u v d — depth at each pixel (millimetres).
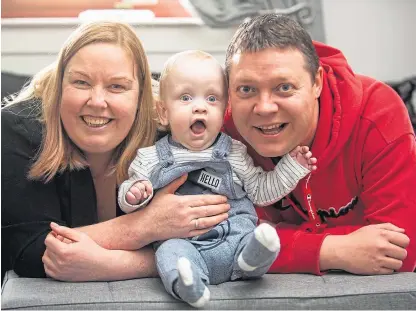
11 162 1472
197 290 1160
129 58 1444
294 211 1606
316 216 1523
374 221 1408
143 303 1208
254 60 1335
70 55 1430
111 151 1526
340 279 1309
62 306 1206
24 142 1497
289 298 1218
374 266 1321
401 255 1328
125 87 1435
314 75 1401
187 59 1410
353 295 1224
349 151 1452
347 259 1326
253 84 1340
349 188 1492
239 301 1212
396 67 2730
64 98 1419
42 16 2604
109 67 1408
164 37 2619
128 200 1353
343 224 1543
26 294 1252
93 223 1533
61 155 1466
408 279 1297
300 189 1505
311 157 1462
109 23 1472
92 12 2564
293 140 1385
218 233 1354
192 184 1429
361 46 2715
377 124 1430
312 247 1349
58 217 1471
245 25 1426
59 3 2611
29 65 2539
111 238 1377
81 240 1343
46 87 1509
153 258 1384
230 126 1544
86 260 1318
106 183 1581
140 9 2664
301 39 1383
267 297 1220
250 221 1398
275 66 1326
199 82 1383
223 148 1414
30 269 1397
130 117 1442
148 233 1360
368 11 2701
